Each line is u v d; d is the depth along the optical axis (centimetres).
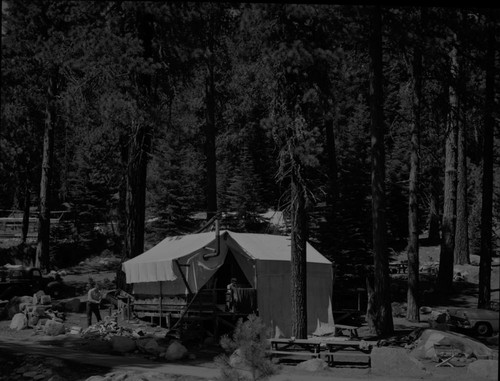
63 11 2861
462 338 1633
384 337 1958
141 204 2470
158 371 1427
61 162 4534
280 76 1886
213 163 3189
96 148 2991
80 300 2623
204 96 3322
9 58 2989
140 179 2472
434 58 2288
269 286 2078
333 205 3098
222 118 3634
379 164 2067
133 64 2147
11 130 3180
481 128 3012
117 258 4362
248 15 1852
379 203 2050
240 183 5112
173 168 4541
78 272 3991
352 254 2989
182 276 2028
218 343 1914
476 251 4534
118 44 2155
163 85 2533
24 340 1905
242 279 2178
